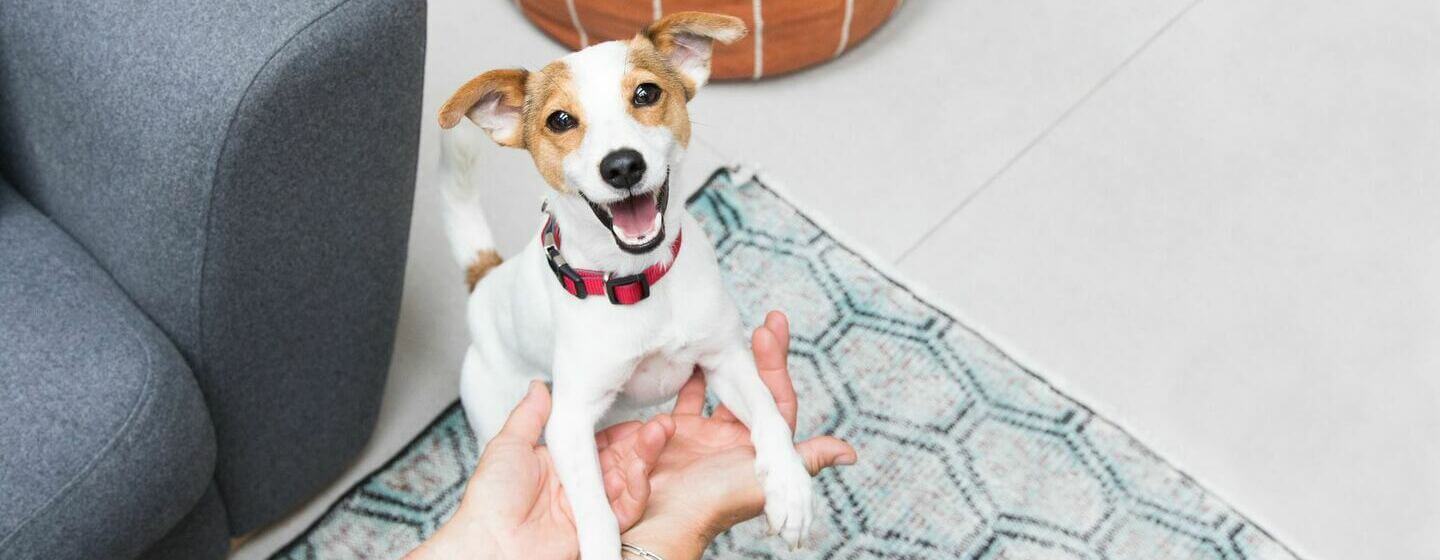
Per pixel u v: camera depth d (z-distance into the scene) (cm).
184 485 116
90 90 111
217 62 107
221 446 126
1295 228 157
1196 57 173
